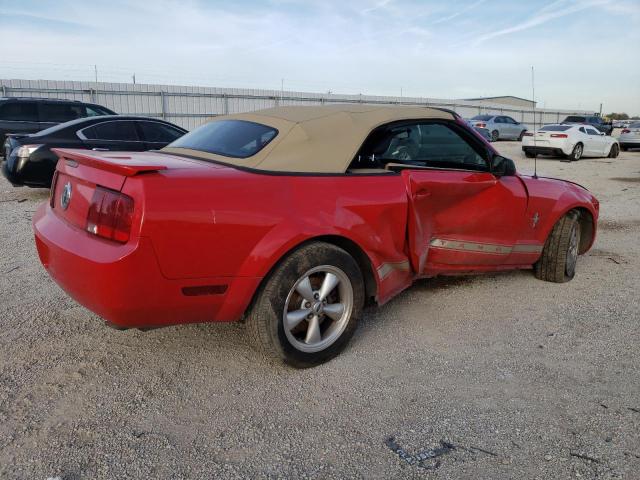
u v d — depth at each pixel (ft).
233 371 10.19
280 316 9.63
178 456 7.68
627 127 83.92
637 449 8.00
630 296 15.03
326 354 10.49
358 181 10.78
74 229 9.27
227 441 8.06
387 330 12.32
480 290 15.29
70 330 11.78
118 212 8.43
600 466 7.61
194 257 8.61
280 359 9.89
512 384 9.95
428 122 12.70
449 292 15.05
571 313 13.66
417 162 12.60
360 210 10.53
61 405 8.88
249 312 9.77
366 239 10.64
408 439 8.22
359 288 10.65
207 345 11.25
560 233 15.70
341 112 11.94
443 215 12.84
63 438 8.00
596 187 40.45
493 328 12.60
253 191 9.26
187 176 8.75
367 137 11.45
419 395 9.50
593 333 12.41
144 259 8.20
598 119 109.60
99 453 7.69
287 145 10.67
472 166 13.65
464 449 7.99
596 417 8.86
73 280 8.77
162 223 8.24
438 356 11.06
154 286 8.40
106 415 8.64
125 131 29.01
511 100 144.97
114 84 85.40
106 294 8.25
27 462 7.45
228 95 98.02
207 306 9.05
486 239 13.80
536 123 152.05
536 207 14.83
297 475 7.36
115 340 11.36
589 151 67.15
